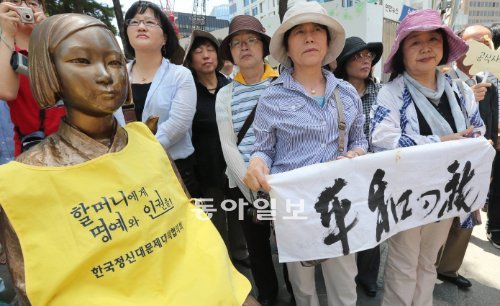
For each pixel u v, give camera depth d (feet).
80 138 2.72
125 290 2.63
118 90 2.66
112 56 2.63
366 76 8.14
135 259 2.68
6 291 7.44
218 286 2.96
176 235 3.06
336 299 5.97
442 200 5.81
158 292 2.77
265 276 7.43
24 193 2.37
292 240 4.82
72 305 2.40
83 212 2.52
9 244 2.45
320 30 5.20
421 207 5.67
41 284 2.34
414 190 5.54
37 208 2.41
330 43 5.70
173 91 7.06
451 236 7.57
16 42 4.94
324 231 4.91
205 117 8.46
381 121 5.92
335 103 5.25
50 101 2.68
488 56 6.29
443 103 6.07
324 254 4.94
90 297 2.46
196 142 8.64
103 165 2.68
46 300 2.35
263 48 7.07
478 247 9.84
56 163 2.59
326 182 4.84
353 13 33.96
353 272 5.79
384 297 6.61
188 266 3.02
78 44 2.48
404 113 5.91
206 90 8.71
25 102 5.03
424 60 5.72
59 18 2.58
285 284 8.43
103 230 2.56
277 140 5.42
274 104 5.28
